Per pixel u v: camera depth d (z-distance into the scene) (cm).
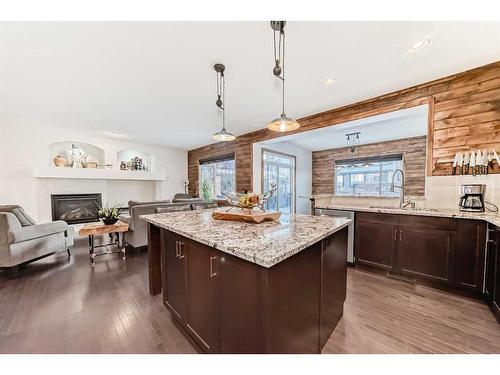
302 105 345
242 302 109
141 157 691
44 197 486
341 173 706
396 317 187
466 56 214
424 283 245
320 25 171
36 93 304
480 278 209
